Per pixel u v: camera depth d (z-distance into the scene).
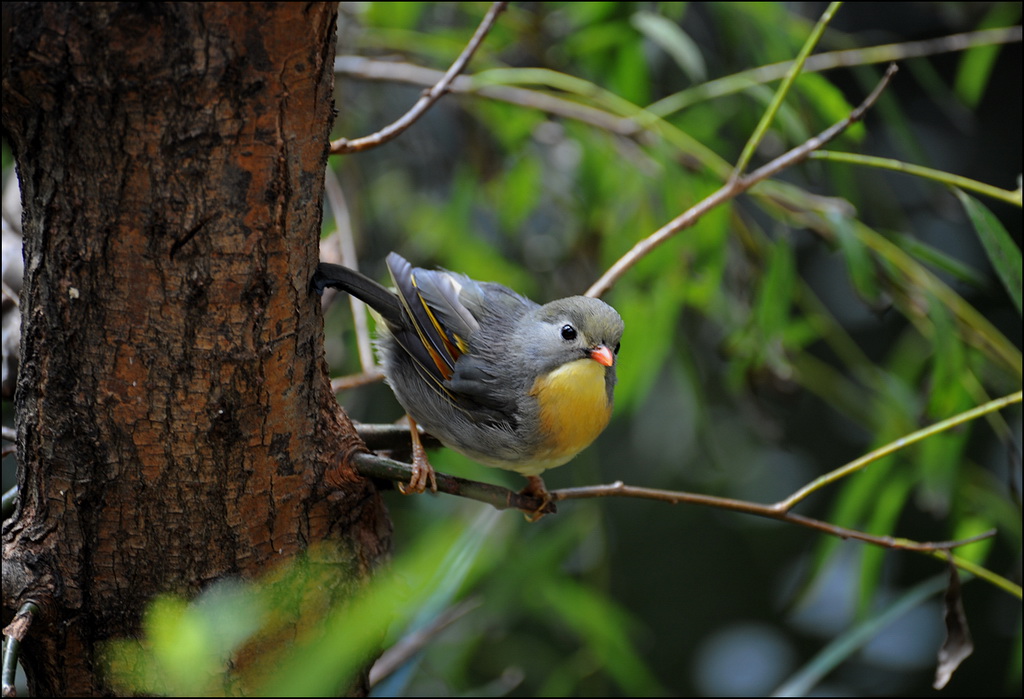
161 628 3.94
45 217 4.48
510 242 12.08
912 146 9.84
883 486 11.02
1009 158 12.84
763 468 12.94
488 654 10.81
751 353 10.08
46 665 5.17
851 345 10.40
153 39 4.09
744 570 12.83
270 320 4.74
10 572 5.06
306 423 5.14
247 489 5.02
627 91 10.51
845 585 12.46
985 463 11.95
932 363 10.11
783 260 8.97
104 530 4.98
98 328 4.60
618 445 13.12
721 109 11.14
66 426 4.81
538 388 7.06
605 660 8.73
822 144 7.18
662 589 12.81
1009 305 12.59
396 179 12.17
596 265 11.14
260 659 5.16
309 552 5.28
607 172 10.59
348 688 5.22
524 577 7.11
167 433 4.80
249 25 4.13
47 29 4.08
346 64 10.12
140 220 4.39
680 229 7.27
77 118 4.24
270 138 4.38
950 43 9.32
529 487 7.45
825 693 12.07
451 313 7.26
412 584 3.88
